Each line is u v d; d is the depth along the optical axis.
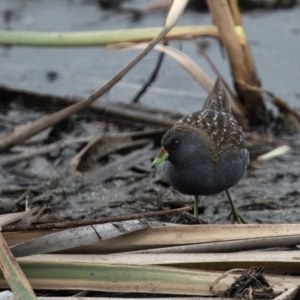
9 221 7.57
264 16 16.11
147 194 10.38
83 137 11.78
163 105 13.06
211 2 11.53
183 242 7.63
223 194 10.55
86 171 10.89
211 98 10.83
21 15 16.22
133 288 7.09
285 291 6.87
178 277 7.10
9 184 10.59
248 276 7.04
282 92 13.34
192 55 14.62
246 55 11.93
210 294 7.05
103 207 9.98
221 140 9.64
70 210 9.90
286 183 10.74
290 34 15.34
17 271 6.62
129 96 13.43
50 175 10.75
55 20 15.92
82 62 14.89
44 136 11.89
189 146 9.44
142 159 11.16
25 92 13.04
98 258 7.30
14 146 10.62
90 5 16.78
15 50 15.54
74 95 13.33
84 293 7.17
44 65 14.79
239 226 7.68
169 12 9.74
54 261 7.12
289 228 7.68
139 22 15.72
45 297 6.84
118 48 11.02
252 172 11.05
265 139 11.91
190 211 10.20
